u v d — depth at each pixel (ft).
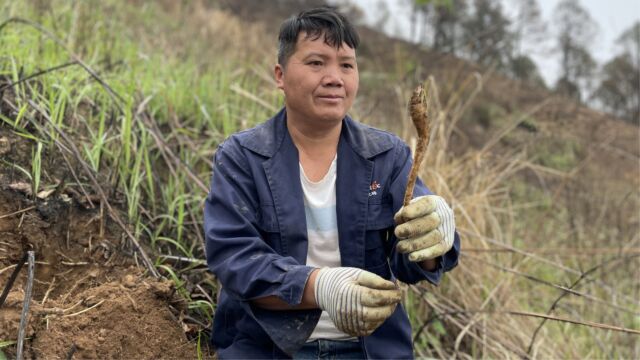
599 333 10.50
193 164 9.43
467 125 20.27
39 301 6.30
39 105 8.30
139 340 6.12
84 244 7.10
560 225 14.11
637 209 15.44
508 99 25.72
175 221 7.90
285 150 5.85
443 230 5.09
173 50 16.15
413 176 4.95
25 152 7.61
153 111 9.68
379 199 5.86
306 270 5.00
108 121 9.12
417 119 4.73
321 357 5.83
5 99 8.08
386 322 5.98
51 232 6.91
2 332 5.54
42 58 10.57
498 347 8.84
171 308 6.70
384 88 17.38
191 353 6.39
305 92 5.53
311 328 5.22
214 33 20.93
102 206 7.41
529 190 15.16
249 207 5.71
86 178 7.80
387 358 5.88
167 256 7.41
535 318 10.03
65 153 7.91
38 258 6.70
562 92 25.99
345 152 5.90
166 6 23.00
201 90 11.46
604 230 14.15
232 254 5.36
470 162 11.04
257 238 5.38
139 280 6.77
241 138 5.95
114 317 6.13
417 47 23.02
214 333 6.23
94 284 6.81
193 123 10.78
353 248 5.79
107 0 17.51
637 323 10.57
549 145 16.44
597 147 17.31
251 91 13.55
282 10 36.94
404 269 5.80
